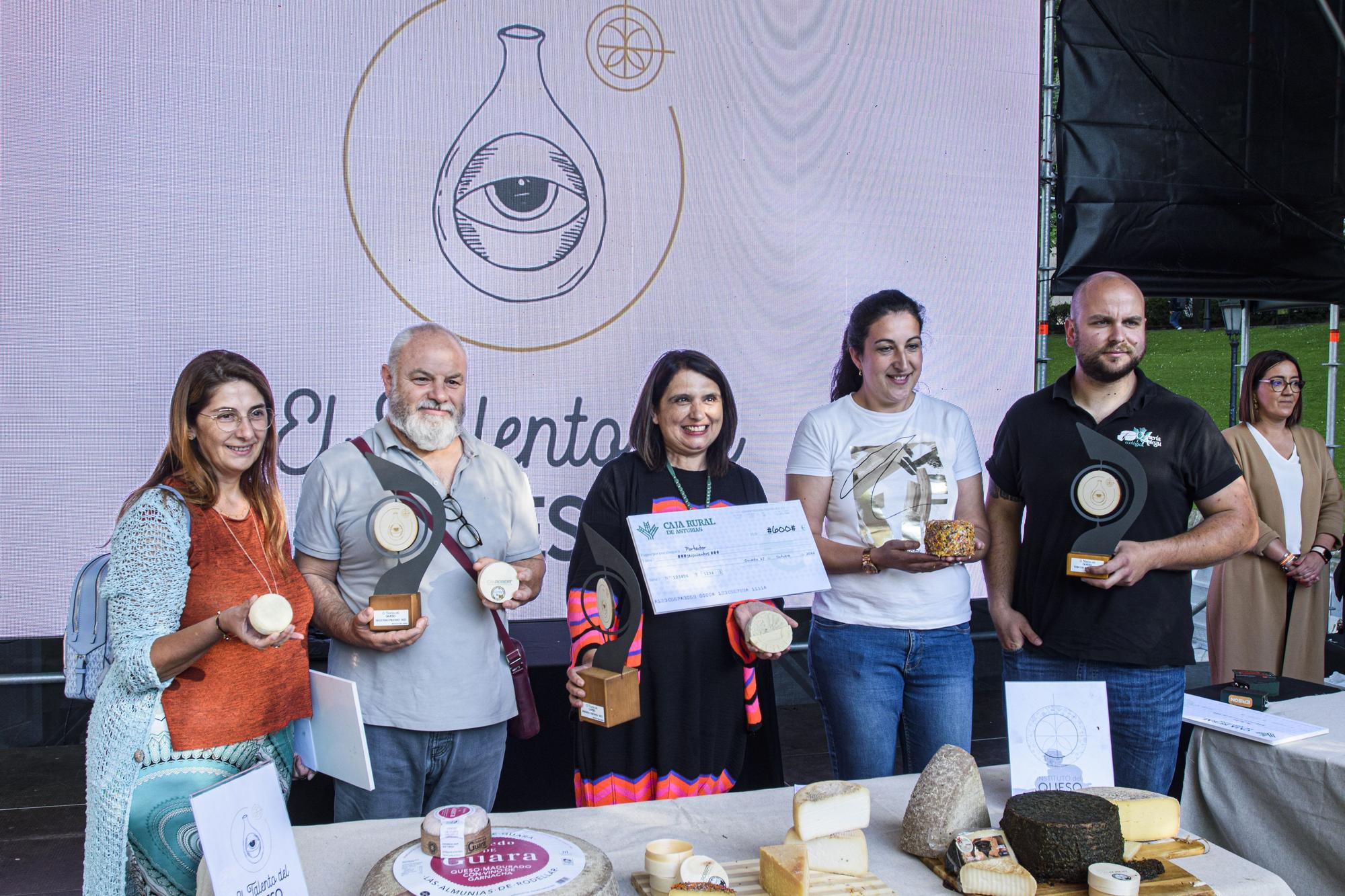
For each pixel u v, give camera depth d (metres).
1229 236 4.41
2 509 3.35
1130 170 4.30
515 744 2.88
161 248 3.43
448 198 3.65
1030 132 4.17
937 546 2.18
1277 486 3.73
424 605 2.07
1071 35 4.23
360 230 3.59
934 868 1.39
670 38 3.82
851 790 1.41
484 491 2.19
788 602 4.39
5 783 3.54
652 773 2.09
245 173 3.49
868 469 2.47
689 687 2.07
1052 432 2.36
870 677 2.42
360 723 1.53
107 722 1.66
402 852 1.28
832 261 4.00
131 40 3.38
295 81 3.51
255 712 1.74
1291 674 3.67
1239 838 2.09
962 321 4.13
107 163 3.38
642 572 1.95
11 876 2.91
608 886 1.21
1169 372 10.93
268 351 3.54
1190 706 2.28
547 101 3.72
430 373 2.09
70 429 3.39
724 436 2.21
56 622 3.42
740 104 3.89
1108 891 1.26
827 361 4.01
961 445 2.54
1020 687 1.67
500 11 3.67
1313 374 10.93
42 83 3.33
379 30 3.57
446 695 2.06
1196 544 2.16
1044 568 2.32
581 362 3.78
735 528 2.04
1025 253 4.18
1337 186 4.50
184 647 1.60
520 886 1.18
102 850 1.60
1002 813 1.61
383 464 2.01
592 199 3.77
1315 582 3.67
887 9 4.00
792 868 1.25
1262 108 4.41
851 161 4.00
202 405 1.75
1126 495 2.14
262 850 1.19
